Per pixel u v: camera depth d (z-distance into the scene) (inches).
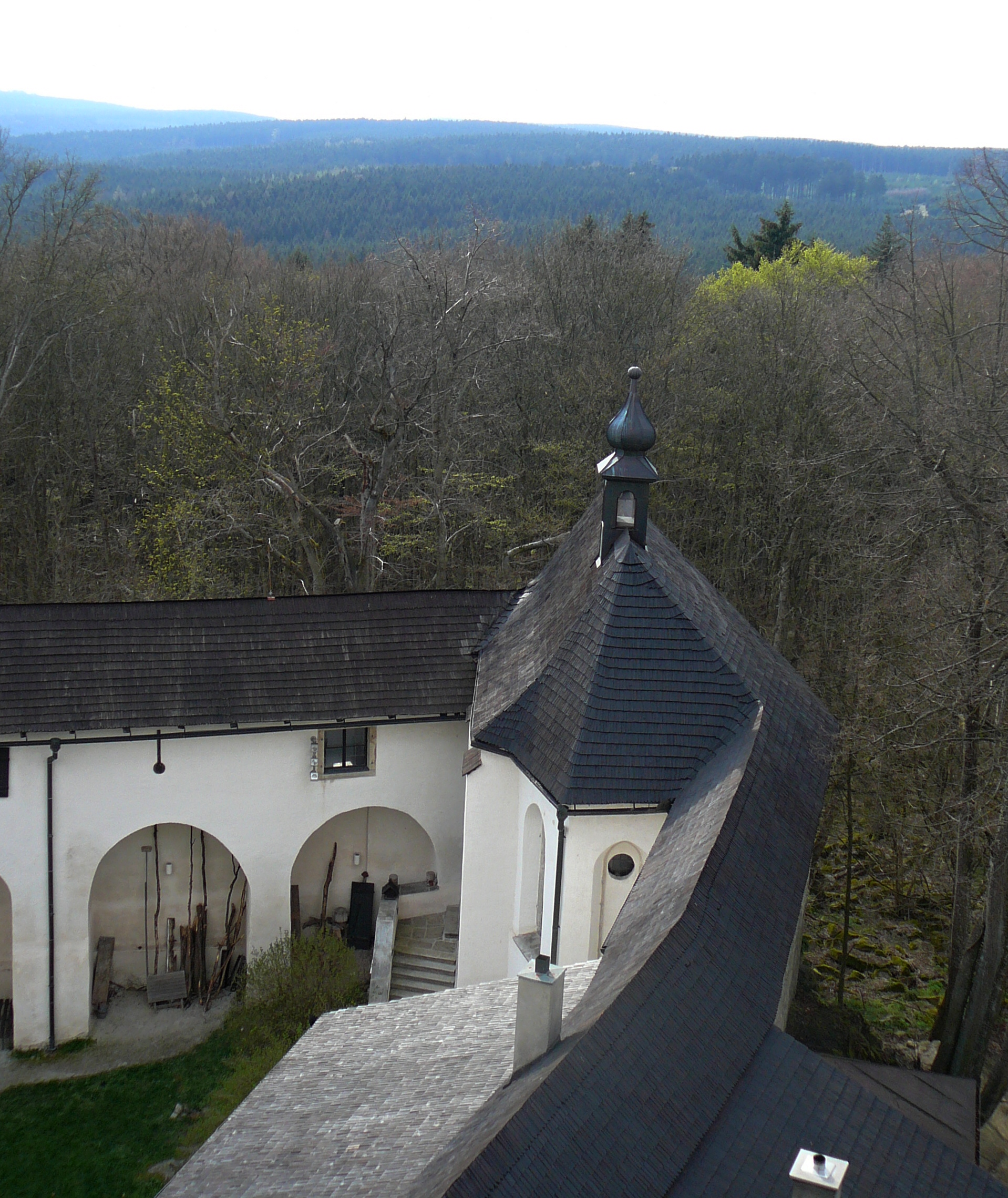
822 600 1925.4
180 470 2022.6
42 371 2202.3
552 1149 561.0
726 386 2114.9
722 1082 645.3
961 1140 863.7
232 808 1282.0
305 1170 677.3
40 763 1207.6
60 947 1236.5
